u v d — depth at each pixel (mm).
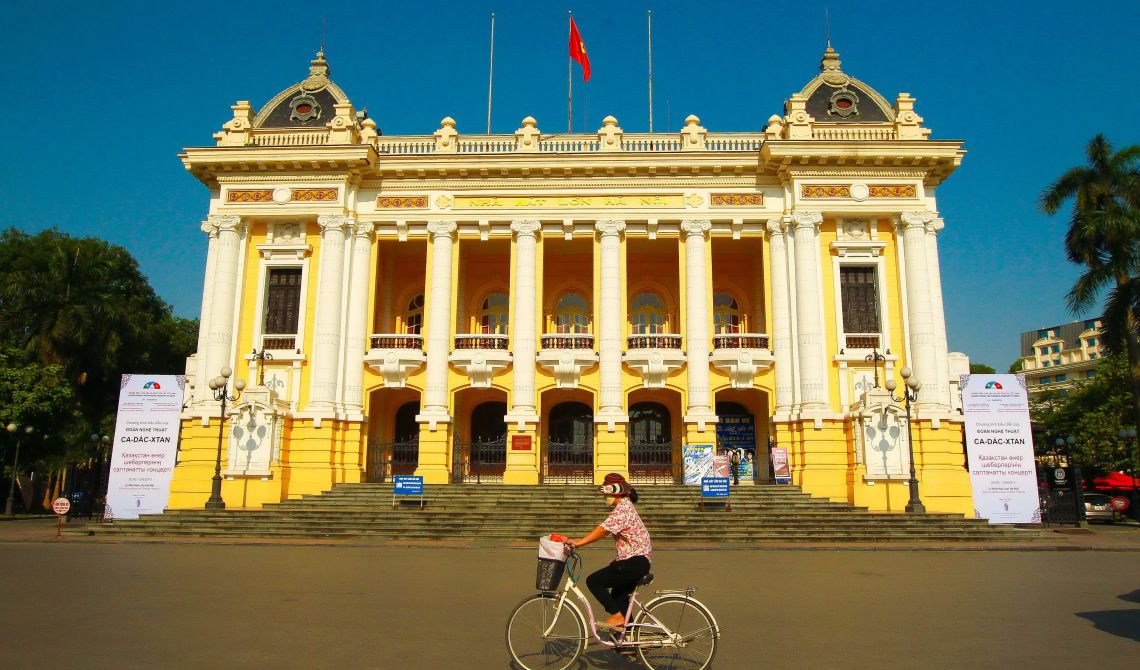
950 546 21391
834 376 30094
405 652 8469
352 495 27797
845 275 31156
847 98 32906
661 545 21500
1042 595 12617
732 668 7879
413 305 35625
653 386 31078
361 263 31469
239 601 11523
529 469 29859
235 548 20141
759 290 33969
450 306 31375
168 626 9648
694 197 31797
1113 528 30359
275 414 28500
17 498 45875
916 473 27812
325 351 30125
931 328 29672
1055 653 8547
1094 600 12117
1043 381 91375
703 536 23172
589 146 32531
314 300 31125
